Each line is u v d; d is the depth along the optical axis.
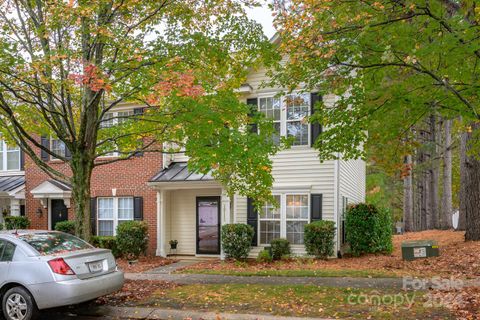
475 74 8.27
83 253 7.25
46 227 18.33
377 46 7.94
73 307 7.93
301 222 14.66
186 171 15.90
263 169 9.34
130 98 9.45
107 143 11.30
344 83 9.04
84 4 8.02
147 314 7.39
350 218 14.64
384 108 9.09
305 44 7.96
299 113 14.66
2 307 7.03
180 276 11.27
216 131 8.88
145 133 10.60
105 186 17.38
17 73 8.23
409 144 10.48
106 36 8.12
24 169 19.23
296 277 10.37
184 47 8.95
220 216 16.23
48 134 11.39
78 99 10.52
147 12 8.88
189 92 7.64
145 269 13.09
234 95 9.60
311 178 14.57
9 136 10.43
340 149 10.10
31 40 9.40
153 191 16.64
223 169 9.74
